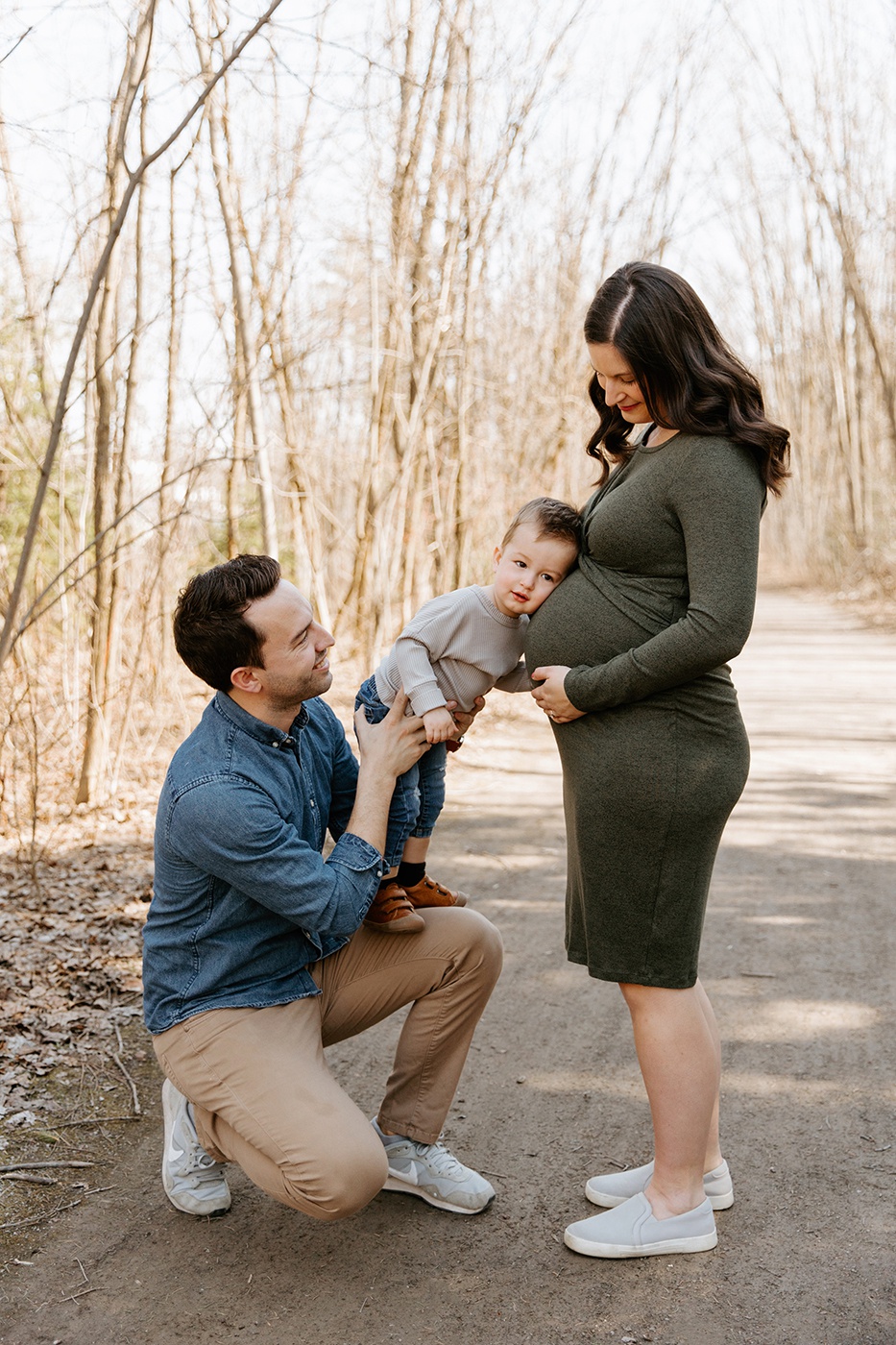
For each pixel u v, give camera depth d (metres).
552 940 3.93
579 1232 2.18
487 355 9.52
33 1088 2.81
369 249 7.38
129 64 4.43
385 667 2.48
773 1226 2.25
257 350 5.73
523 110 7.58
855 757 6.96
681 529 2.04
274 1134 2.00
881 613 18.03
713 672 2.11
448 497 8.76
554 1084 2.88
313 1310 2.02
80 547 5.52
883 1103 2.71
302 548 8.14
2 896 4.20
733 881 4.53
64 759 5.97
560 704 2.14
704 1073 2.18
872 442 24.72
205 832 2.01
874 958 3.64
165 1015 2.12
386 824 2.25
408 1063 2.38
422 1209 2.35
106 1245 2.22
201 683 8.05
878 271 20.72
